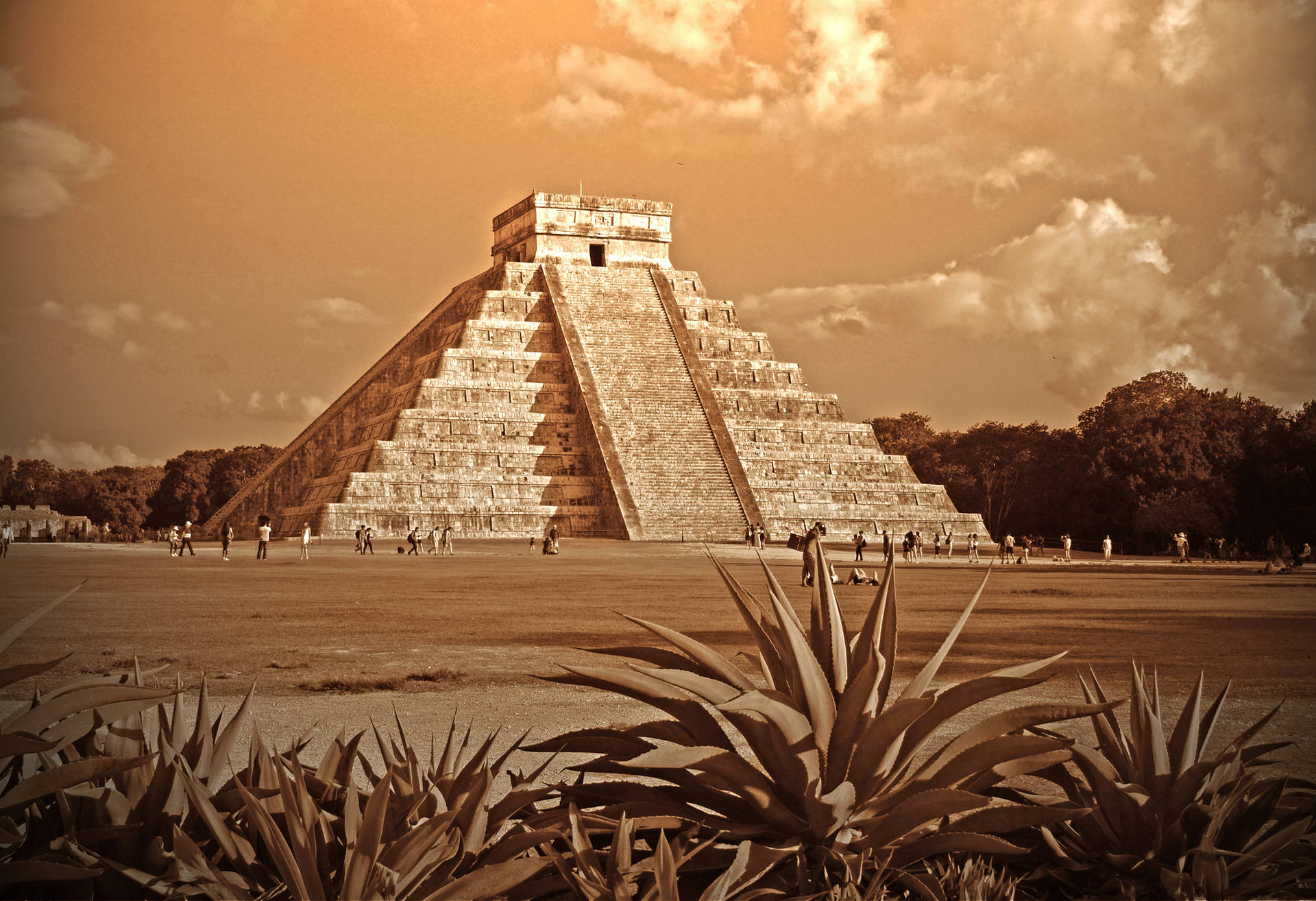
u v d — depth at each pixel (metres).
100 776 5.62
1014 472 122.75
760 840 6.08
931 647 20.03
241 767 9.47
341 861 5.49
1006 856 6.76
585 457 95.31
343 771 6.30
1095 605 31.56
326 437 108.06
